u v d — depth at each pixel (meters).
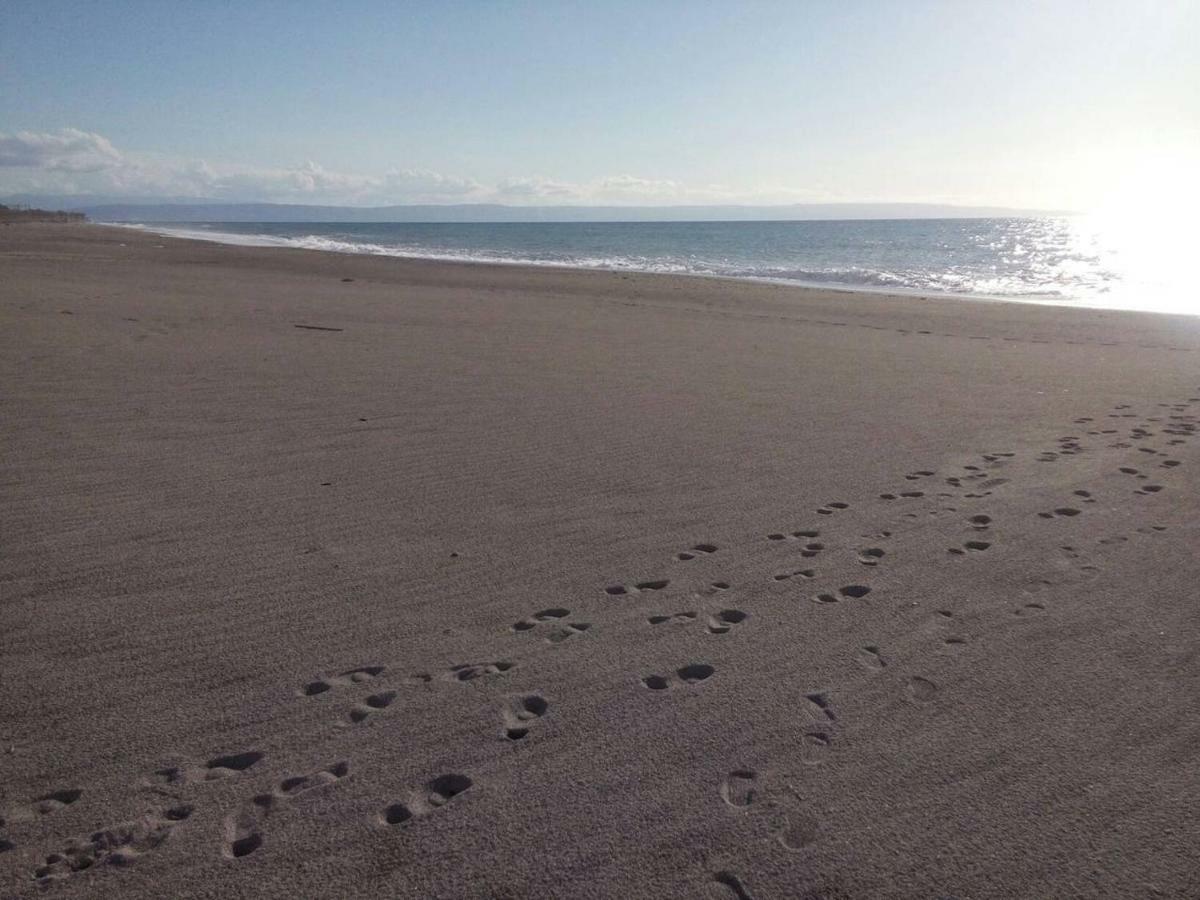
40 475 4.90
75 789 2.33
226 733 2.58
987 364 10.02
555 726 2.63
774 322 14.54
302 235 81.00
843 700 2.80
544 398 7.40
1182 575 3.84
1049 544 4.20
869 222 177.12
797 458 5.68
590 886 1.99
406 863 2.06
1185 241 64.56
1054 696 2.84
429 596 3.52
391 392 7.43
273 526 4.25
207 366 8.23
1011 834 2.19
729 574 3.80
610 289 21.17
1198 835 2.19
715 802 2.29
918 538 4.26
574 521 4.42
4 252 27.33
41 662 2.96
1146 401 7.83
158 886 1.99
